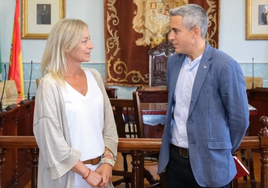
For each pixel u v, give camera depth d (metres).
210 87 1.67
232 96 1.64
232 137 1.73
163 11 6.51
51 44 1.73
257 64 6.66
